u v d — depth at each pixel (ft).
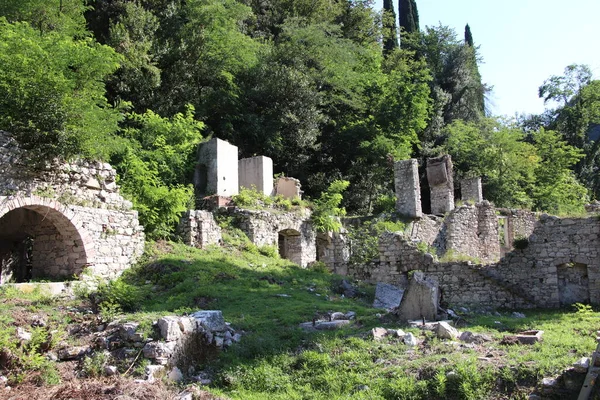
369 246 71.26
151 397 23.25
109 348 28.09
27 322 29.53
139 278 46.19
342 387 25.81
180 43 93.71
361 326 34.63
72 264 44.01
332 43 113.09
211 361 29.22
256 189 77.15
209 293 40.86
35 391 23.40
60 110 41.57
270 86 99.91
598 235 50.60
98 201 46.34
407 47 165.68
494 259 90.99
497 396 23.11
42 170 41.78
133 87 84.43
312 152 111.65
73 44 48.29
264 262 58.23
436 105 143.43
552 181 133.39
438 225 87.20
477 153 131.85
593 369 21.77
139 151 65.05
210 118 95.30
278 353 29.76
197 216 57.52
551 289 51.70
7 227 47.62
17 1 64.90
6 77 40.24
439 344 29.27
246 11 102.32
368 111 118.21
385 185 114.42
